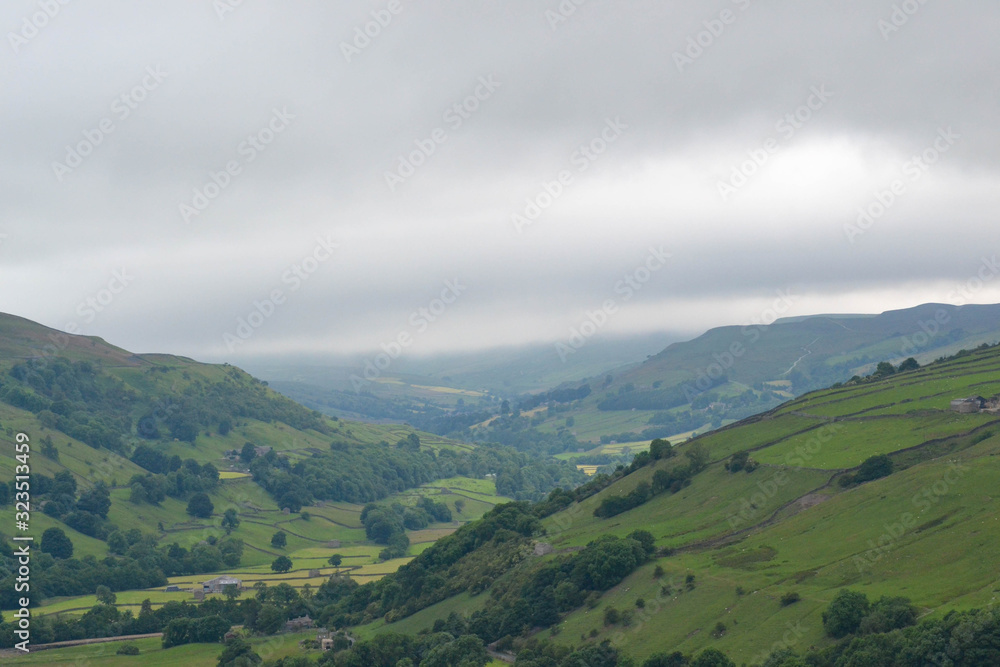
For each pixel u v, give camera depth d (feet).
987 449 545.85
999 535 423.23
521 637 546.67
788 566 484.33
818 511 550.77
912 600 390.01
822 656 373.61
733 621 442.09
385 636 561.84
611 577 558.97
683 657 416.87
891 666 345.10
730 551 540.93
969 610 351.25
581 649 473.67
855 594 396.98
